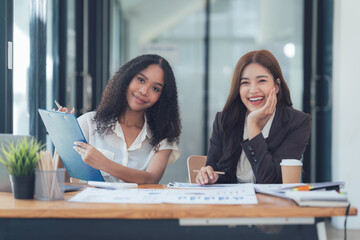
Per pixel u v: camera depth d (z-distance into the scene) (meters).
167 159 2.12
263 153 1.90
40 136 3.12
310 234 1.30
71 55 3.91
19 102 2.74
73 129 1.71
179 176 4.91
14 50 2.63
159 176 2.04
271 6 4.82
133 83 2.04
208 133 4.91
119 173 1.82
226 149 2.09
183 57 4.89
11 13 2.51
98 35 4.58
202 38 4.88
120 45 4.84
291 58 4.79
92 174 1.81
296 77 4.79
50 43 3.47
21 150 1.46
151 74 2.04
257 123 1.95
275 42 4.82
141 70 2.04
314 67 4.75
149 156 2.11
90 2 4.49
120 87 2.05
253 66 2.03
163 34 4.88
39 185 1.43
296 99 4.79
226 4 4.86
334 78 4.45
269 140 2.04
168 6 4.88
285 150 2.01
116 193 1.52
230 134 2.08
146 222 1.30
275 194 1.47
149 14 4.88
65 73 3.66
